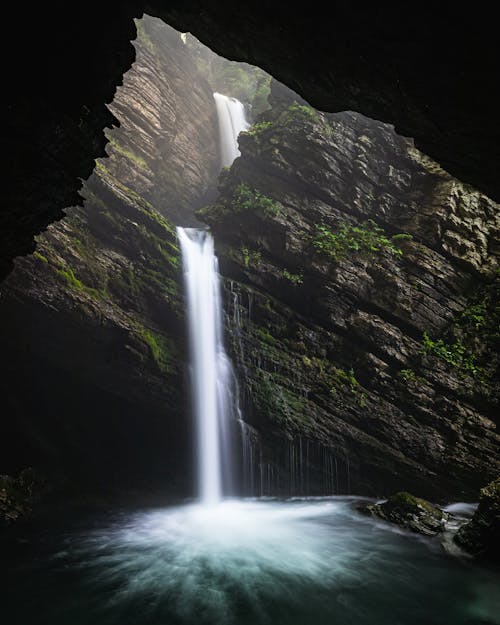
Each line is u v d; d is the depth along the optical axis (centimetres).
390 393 1440
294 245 1595
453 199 1602
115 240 1441
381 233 1655
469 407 1425
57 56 612
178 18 751
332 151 1683
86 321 1214
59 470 1423
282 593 837
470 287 1555
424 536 1098
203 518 1245
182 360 1405
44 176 668
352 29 612
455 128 695
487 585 890
